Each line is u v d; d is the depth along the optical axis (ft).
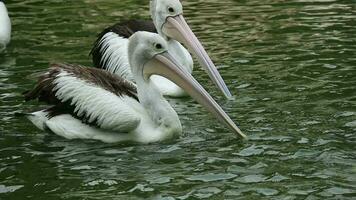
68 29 68.90
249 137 43.68
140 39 45.16
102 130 44.70
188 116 48.42
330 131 44.01
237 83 53.47
